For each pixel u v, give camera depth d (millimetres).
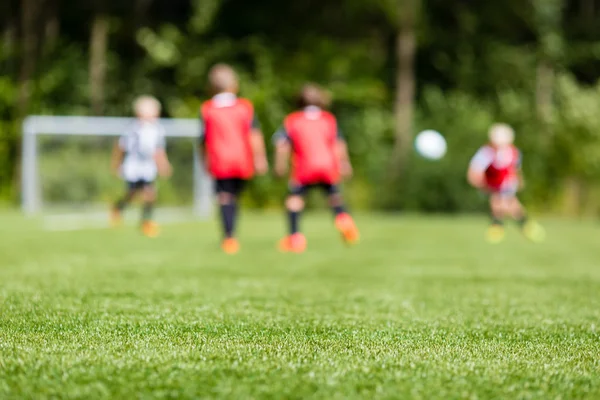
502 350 4480
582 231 22672
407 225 23594
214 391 3354
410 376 3691
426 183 33125
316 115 13984
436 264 11492
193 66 38281
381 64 39656
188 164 29172
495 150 18562
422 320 5805
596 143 35188
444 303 6992
